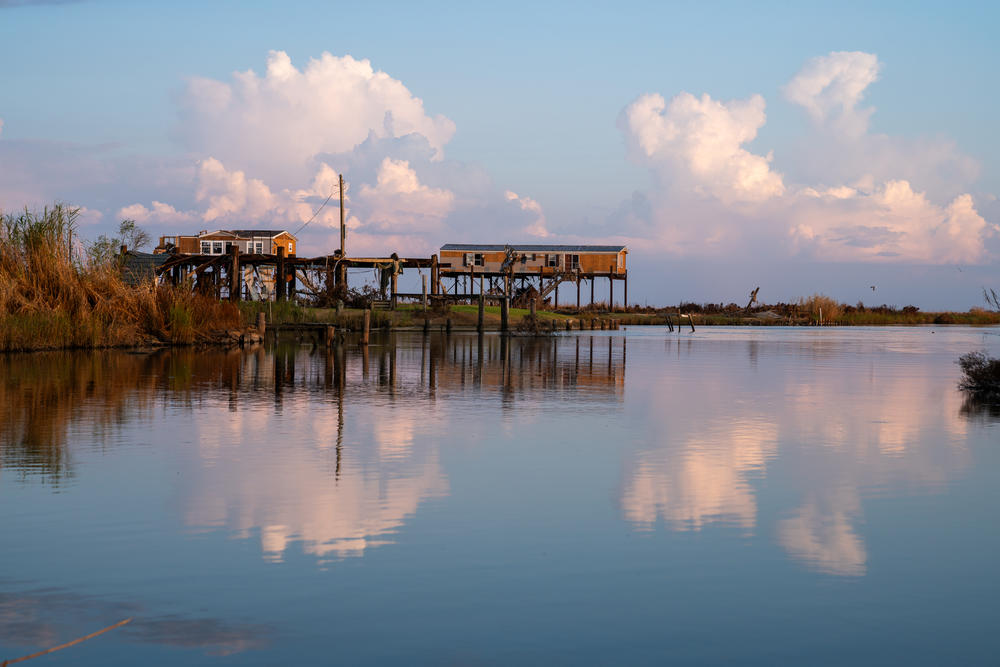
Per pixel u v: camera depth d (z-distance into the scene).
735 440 15.57
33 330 35.00
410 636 6.79
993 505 10.88
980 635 6.92
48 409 18.45
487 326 67.88
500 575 8.16
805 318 107.12
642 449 14.56
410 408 19.56
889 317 111.88
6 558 8.51
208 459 13.27
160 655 6.42
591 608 7.38
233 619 7.08
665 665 6.35
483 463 13.24
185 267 62.72
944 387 25.88
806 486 11.88
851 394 23.67
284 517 10.03
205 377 25.97
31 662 6.29
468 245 97.75
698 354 41.66
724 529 9.75
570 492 11.41
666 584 7.97
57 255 38.41
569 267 98.50
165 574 8.10
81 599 7.48
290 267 68.50
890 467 13.22
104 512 10.15
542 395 22.56
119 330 38.50
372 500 10.86
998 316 120.25
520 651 6.55
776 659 6.47
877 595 7.74
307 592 7.68
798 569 8.41
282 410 18.91
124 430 15.85
